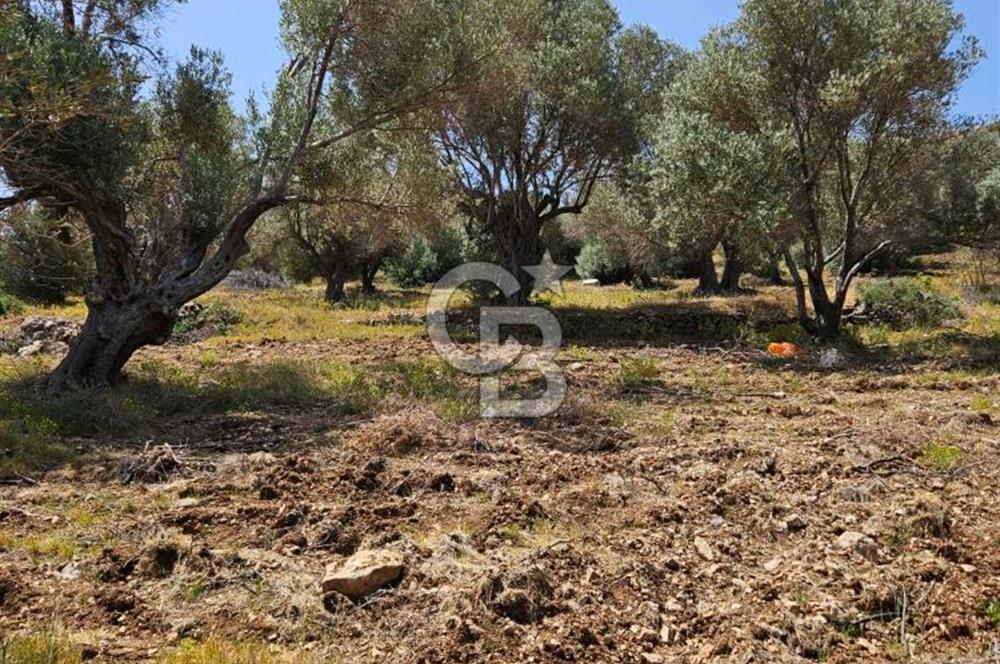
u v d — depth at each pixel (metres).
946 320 15.98
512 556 4.50
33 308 18.94
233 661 3.34
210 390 9.30
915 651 3.56
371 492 5.68
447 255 31.48
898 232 14.77
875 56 12.73
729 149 12.51
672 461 6.44
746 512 5.21
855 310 16.75
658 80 20.31
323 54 11.13
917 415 7.95
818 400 9.28
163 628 3.68
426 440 7.04
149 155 10.22
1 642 3.35
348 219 13.91
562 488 5.79
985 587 4.08
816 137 14.04
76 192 8.59
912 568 4.30
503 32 14.28
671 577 4.25
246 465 6.22
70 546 4.54
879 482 5.66
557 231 29.25
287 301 22.91
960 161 14.35
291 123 11.20
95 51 8.57
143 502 5.44
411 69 11.10
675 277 30.17
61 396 8.38
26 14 8.56
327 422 8.09
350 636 3.64
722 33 14.30
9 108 6.79
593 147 18.67
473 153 18.45
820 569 4.29
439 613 3.76
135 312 9.22
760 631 3.65
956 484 5.68
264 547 4.64
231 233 10.08
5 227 11.01
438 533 4.88
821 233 15.61
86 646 3.40
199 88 10.55
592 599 3.92
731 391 10.06
